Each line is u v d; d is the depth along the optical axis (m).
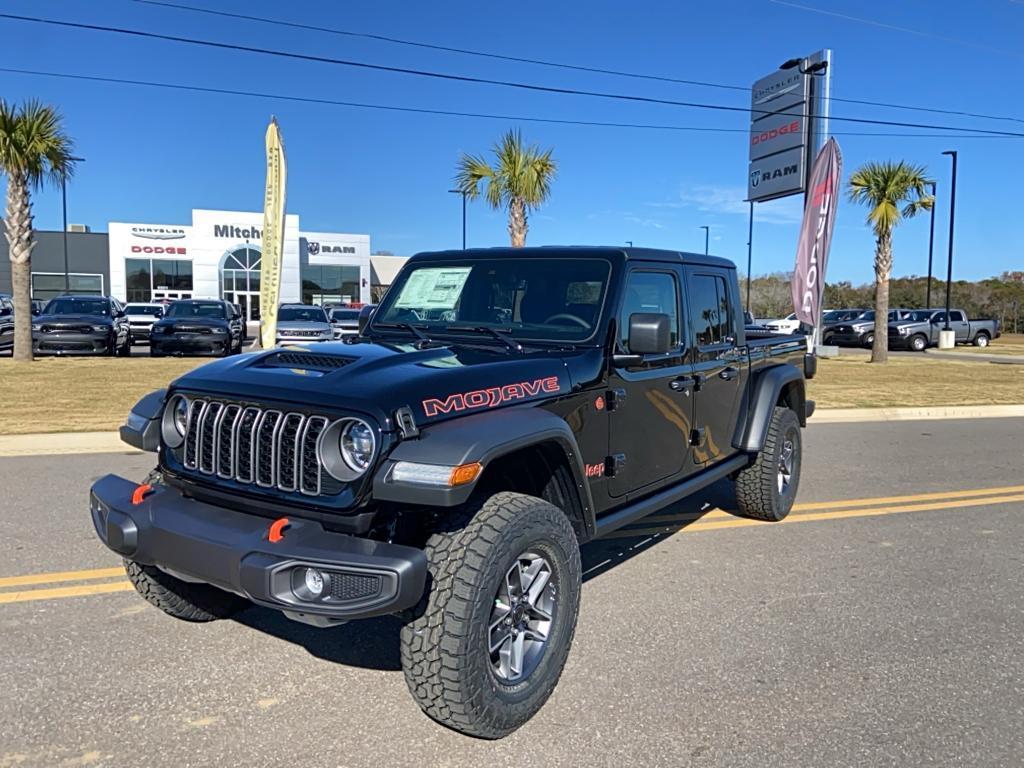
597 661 3.79
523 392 3.47
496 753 3.00
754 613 4.43
